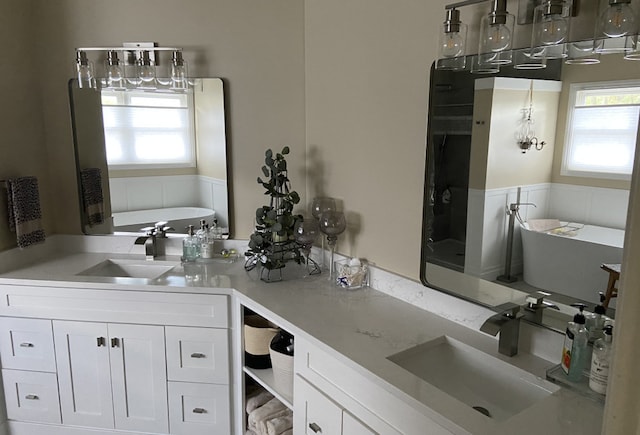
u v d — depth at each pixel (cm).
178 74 245
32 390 236
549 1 129
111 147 262
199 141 257
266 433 211
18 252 246
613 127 125
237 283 220
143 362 226
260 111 253
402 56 188
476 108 159
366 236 219
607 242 129
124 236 268
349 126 221
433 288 185
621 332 61
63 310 225
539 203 144
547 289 146
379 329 171
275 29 245
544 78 139
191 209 265
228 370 222
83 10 250
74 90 258
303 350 173
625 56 121
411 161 190
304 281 224
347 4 212
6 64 237
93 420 235
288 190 244
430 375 161
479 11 158
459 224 171
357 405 150
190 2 246
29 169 253
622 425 62
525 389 143
